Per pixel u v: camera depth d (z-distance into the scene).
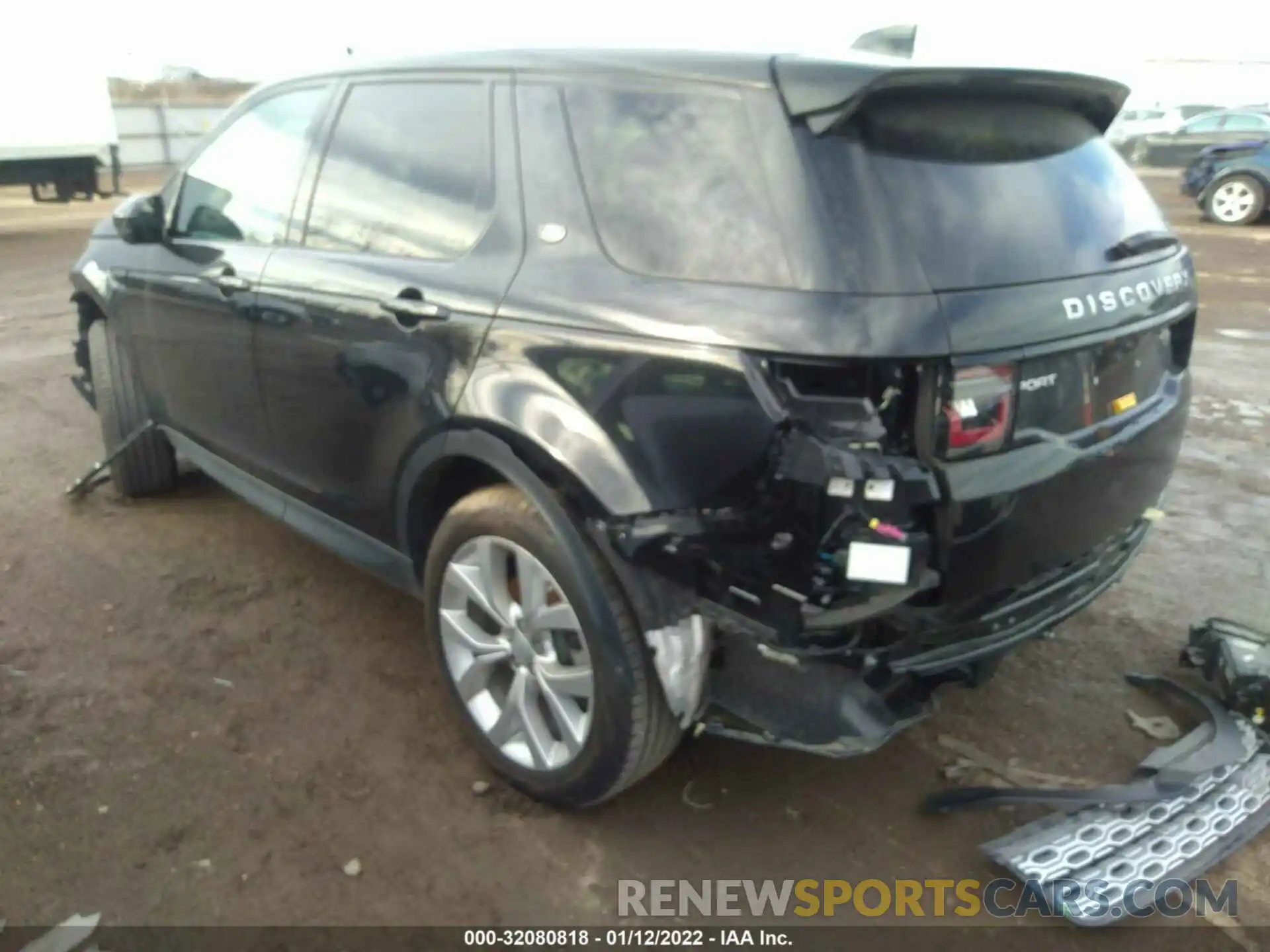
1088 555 2.74
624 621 2.50
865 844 2.79
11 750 3.03
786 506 2.19
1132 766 3.09
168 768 2.98
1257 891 2.64
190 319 3.86
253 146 3.75
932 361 2.14
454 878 2.62
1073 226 2.56
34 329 8.73
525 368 2.57
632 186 2.54
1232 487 5.28
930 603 2.31
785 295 2.22
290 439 3.51
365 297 3.03
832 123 2.25
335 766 3.02
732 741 3.19
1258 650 3.31
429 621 3.04
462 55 3.04
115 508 4.78
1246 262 12.61
